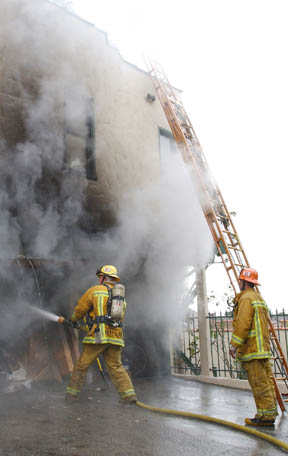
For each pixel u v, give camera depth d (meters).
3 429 3.77
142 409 4.99
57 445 3.40
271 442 3.81
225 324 9.54
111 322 5.22
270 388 4.55
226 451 3.45
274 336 5.57
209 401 6.02
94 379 6.90
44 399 5.29
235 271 5.87
